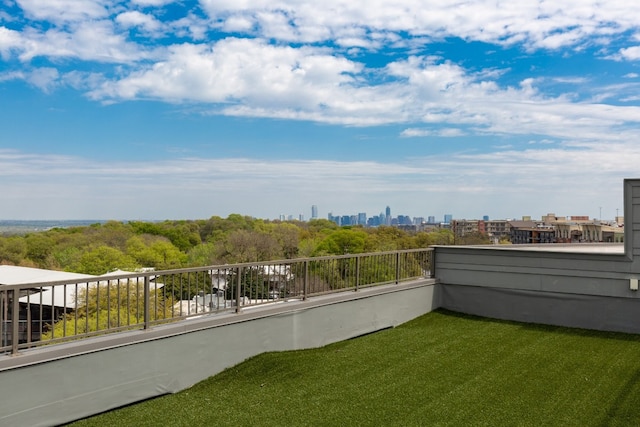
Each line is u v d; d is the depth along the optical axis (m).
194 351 5.57
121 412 4.74
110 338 4.76
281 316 6.66
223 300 6.15
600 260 7.98
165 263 44.25
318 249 44.44
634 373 5.63
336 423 4.42
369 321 8.05
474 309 9.43
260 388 5.39
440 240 43.72
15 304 4.12
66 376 4.40
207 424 4.44
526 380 5.48
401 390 5.24
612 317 7.88
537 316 8.65
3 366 3.94
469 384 5.39
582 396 4.95
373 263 8.48
